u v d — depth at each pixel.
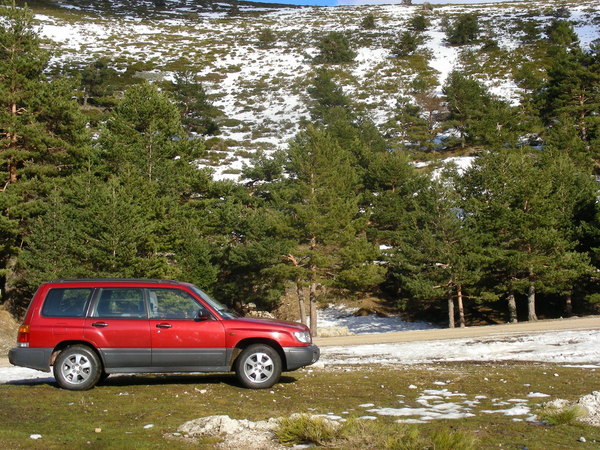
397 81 92.19
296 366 8.55
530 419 6.33
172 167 36.59
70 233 29.98
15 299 31.69
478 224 37.69
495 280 37.84
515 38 107.06
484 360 12.73
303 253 35.22
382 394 8.09
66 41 113.12
